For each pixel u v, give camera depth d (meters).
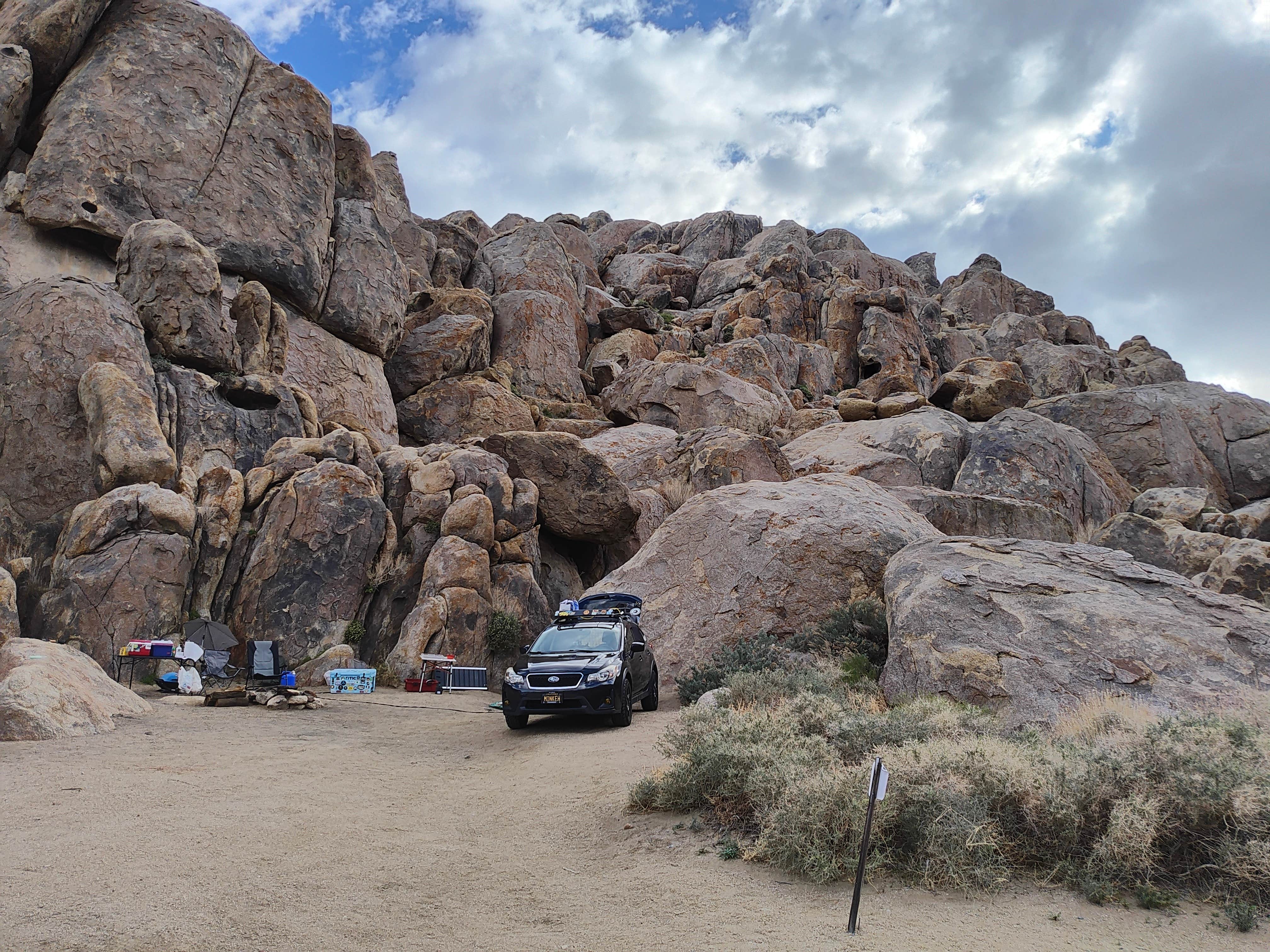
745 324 59.66
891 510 16.97
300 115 33.03
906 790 5.57
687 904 4.98
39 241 26.72
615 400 39.72
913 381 57.09
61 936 4.16
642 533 28.25
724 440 29.70
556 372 46.53
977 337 74.06
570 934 4.54
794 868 5.46
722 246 83.25
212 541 18.94
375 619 20.59
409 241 50.59
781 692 10.39
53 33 28.22
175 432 21.22
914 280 81.50
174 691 15.73
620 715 11.70
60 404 19.77
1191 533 25.41
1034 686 9.59
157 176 28.39
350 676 17.67
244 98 31.81
